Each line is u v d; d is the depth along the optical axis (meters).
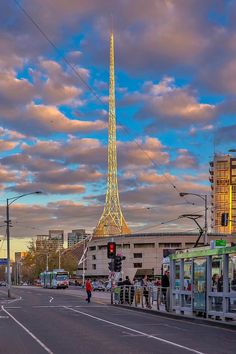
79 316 26.28
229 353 13.32
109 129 171.75
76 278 174.25
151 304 32.09
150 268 150.38
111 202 185.12
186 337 17.11
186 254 26.77
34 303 39.91
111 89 121.12
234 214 141.38
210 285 23.86
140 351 13.73
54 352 13.52
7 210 58.50
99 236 182.62
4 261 95.31
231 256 22.02
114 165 183.12
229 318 21.81
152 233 155.50
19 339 16.45
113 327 20.47
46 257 157.12
